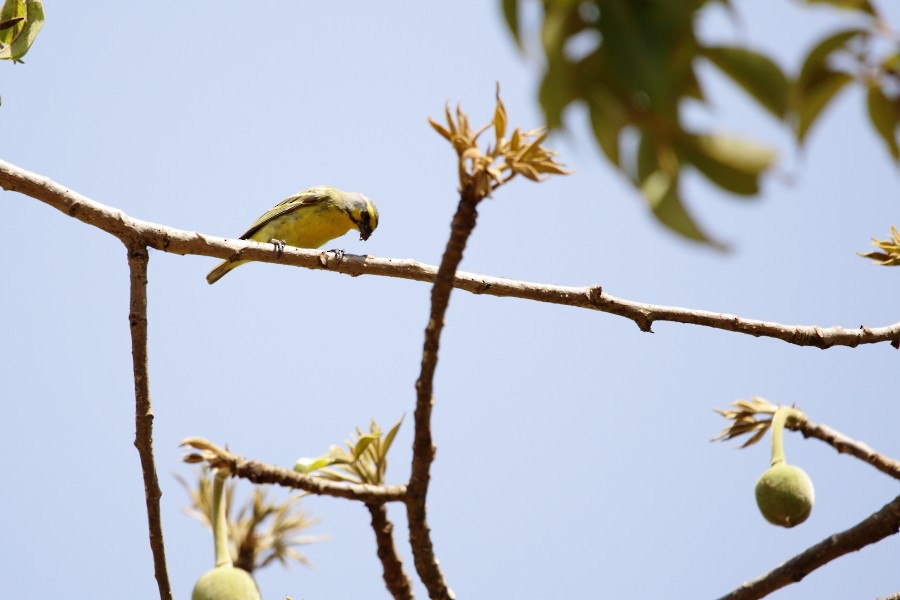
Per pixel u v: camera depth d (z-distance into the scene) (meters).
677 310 10.45
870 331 10.59
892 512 7.60
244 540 9.53
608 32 2.54
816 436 9.33
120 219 9.73
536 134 5.93
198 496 9.59
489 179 6.09
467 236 6.31
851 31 2.78
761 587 7.82
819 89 2.93
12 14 9.06
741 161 2.51
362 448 7.64
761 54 2.53
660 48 2.53
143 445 9.22
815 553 7.75
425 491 7.29
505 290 10.41
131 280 9.81
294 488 7.10
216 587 6.57
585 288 10.41
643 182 2.61
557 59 2.55
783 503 7.29
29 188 9.51
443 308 6.60
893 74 2.88
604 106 2.61
